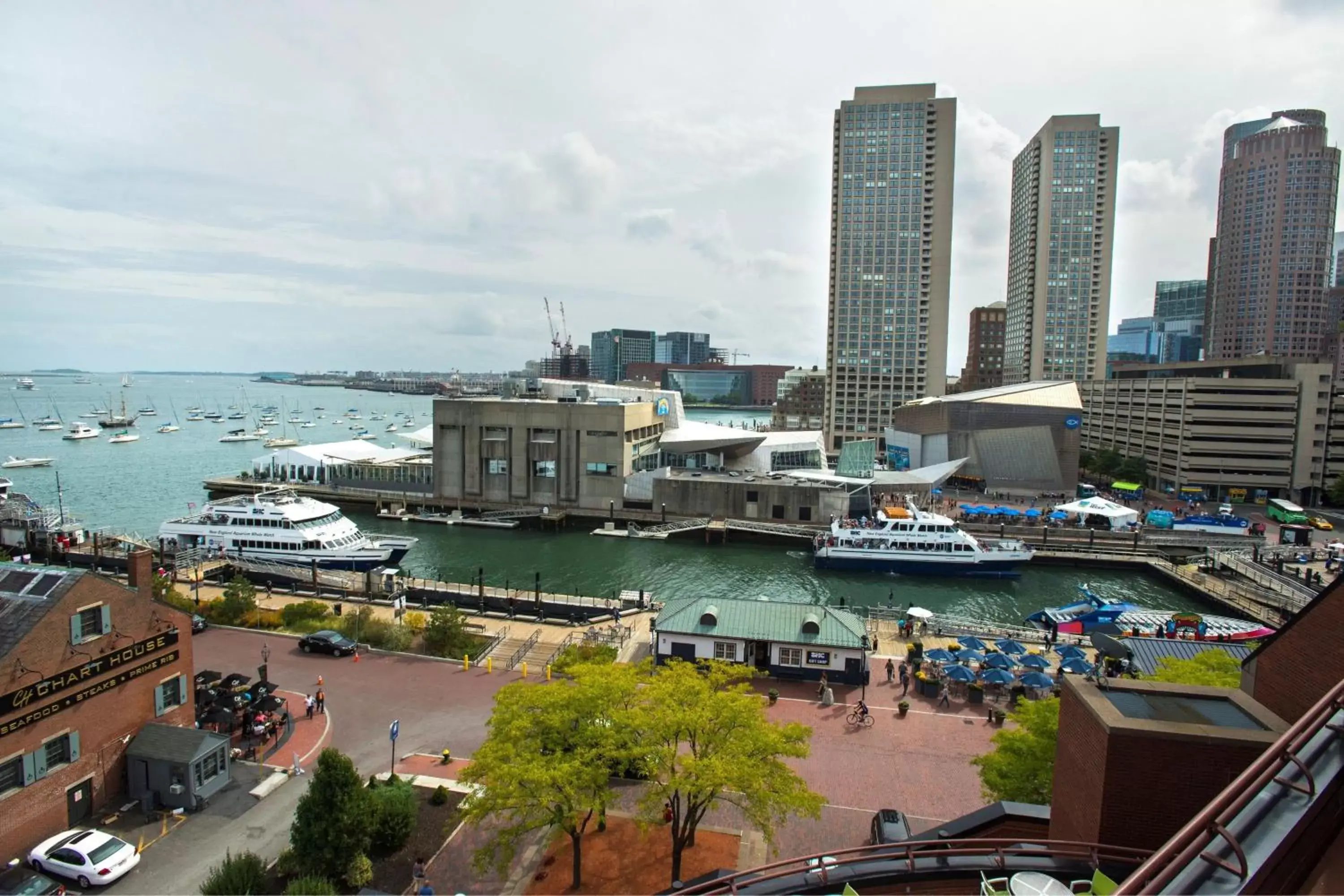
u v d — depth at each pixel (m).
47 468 185.25
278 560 92.56
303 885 29.19
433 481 138.75
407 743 45.50
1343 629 18.19
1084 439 195.75
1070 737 20.27
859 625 57.78
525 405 133.38
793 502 122.38
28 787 34.16
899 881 18.38
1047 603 87.19
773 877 18.77
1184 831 9.25
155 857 34.56
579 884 32.47
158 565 87.25
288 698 51.47
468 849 35.34
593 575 96.69
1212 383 141.75
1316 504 140.25
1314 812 9.40
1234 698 19.44
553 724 31.84
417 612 69.88
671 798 32.41
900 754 45.19
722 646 57.12
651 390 172.12
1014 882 16.09
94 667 37.41
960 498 144.12
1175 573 94.50
